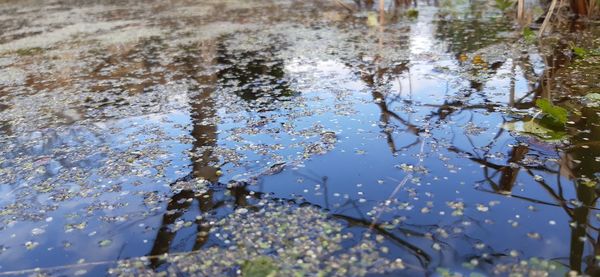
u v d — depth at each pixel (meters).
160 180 0.37
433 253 0.27
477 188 0.33
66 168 0.40
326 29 0.96
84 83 0.66
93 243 0.30
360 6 1.25
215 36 0.94
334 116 0.48
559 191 0.32
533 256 0.26
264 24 1.05
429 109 0.48
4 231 0.32
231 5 1.38
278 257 0.27
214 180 0.36
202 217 0.32
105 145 0.44
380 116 0.47
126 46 0.89
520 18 0.91
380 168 0.37
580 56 0.64
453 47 0.75
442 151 0.39
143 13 1.31
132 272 0.27
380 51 0.75
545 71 0.59
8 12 1.50
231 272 0.26
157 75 0.68
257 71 0.67
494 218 0.29
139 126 0.49
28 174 0.40
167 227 0.31
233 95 0.57
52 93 0.62
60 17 1.32
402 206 0.31
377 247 0.27
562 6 0.93
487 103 0.49
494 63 0.64
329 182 0.35
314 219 0.31
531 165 0.36
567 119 0.43
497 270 0.25
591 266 0.25
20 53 0.88
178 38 0.94
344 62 0.69
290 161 0.39
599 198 0.31
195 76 0.66
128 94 0.60
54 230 0.31
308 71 0.65
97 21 1.21
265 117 0.49
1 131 0.50
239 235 0.29
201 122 0.48
